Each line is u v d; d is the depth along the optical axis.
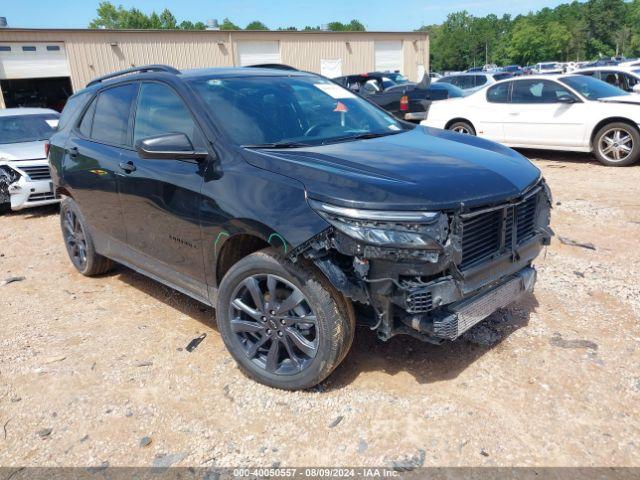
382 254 2.62
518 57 125.31
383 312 2.75
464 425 2.85
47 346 3.91
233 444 2.81
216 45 29.36
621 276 4.65
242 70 4.31
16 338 4.06
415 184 2.79
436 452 2.67
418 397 3.09
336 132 3.88
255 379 3.32
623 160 9.17
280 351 3.26
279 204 2.91
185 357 3.66
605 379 3.19
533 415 2.91
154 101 4.03
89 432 2.96
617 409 2.93
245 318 3.34
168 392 3.28
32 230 7.40
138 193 3.93
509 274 3.21
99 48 26.38
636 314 3.96
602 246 5.41
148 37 27.41
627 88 13.48
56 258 6.03
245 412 3.05
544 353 3.48
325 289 2.88
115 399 3.23
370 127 4.13
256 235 3.01
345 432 2.84
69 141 4.95
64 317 4.40
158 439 2.88
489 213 2.96
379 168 3.01
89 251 5.02
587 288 4.43
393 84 15.78
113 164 4.21
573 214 6.54
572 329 3.77
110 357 3.71
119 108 4.43
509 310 4.09
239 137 3.44
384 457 2.66
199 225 3.40
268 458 2.70
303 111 3.95
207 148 3.44
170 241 3.75
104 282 5.17
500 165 3.28
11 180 8.04
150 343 3.88
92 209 4.69
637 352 3.45
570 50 122.56
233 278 3.23
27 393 3.34
